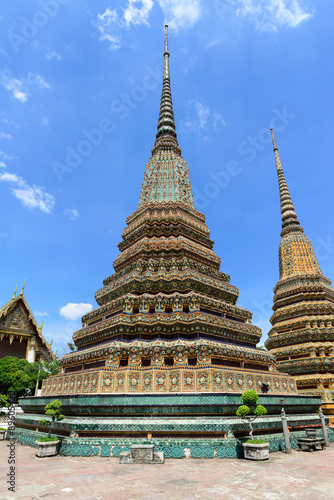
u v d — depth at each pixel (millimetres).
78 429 13852
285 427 14734
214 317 19344
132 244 25875
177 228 24312
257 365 20266
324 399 25531
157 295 19781
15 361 46656
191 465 11391
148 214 25266
